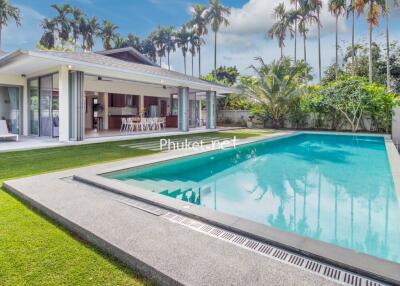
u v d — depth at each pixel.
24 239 2.64
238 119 21.92
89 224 2.79
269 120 19.84
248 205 4.39
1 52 14.23
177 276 1.93
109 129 15.71
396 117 13.73
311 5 24.80
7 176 5.01
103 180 4.40
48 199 3.56
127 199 3.67
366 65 24.17
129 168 5.69
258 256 2.24
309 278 1.94
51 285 1.93
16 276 2.03
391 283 1.88
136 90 15.78
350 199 4.71
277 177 6.32
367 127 16.20
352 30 23.30
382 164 7.84
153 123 15.05
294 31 28.05
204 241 2.48
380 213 4.01
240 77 20.06
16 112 11.67
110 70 10.18
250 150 10.46
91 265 2.22
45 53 8.26
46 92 10.81
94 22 37.81
